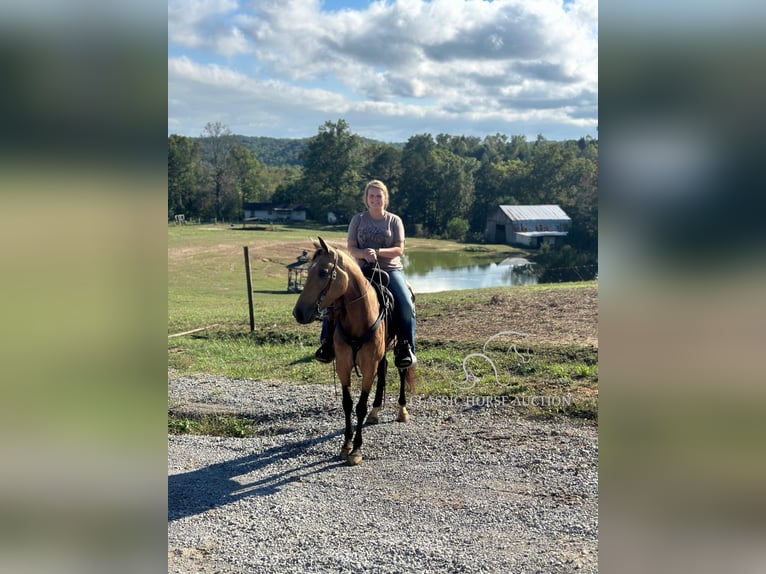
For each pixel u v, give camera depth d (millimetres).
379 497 4566
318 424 6312
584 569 3438
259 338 10141
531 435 5711
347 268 4969
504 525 4051
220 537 3973
